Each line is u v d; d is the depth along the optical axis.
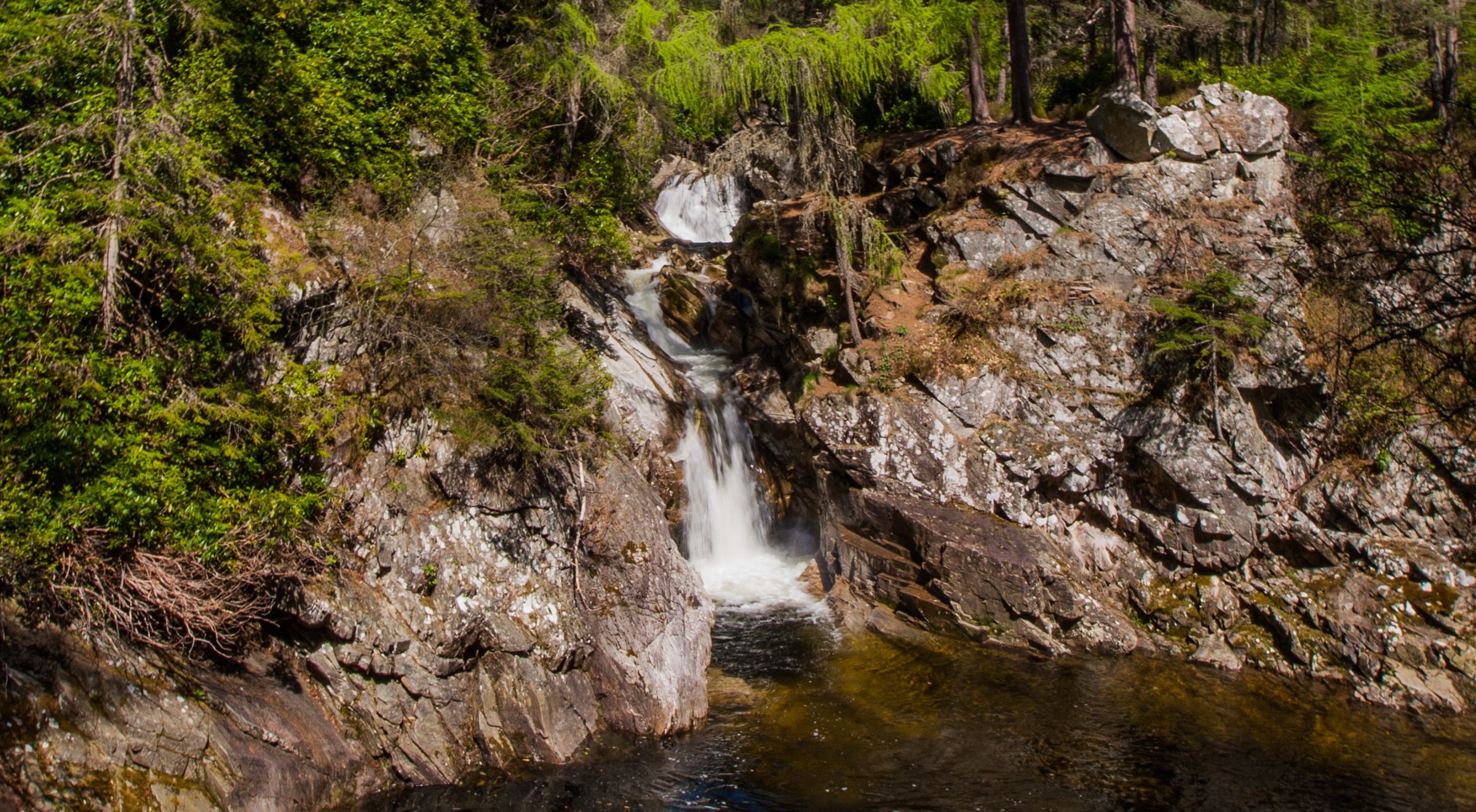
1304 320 16.55
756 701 12.41
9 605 7.97
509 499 11.98
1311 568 15.11
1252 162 18.75
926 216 20.84
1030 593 14.41
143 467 9.05
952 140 22.02
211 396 10.22
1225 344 16.08
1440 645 13.35
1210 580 15.20
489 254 13.05
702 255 23.92
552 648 11.21
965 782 10.54
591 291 19.11
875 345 17.69
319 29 13.94
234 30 12.31
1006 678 13.37
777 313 19.38
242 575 9.43
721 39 20.20
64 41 10.09
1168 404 16.06
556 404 12.89
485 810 9.65
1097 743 11.60
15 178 9.84
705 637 13.55
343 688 10.12
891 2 18.02
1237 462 15.53
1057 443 16.09
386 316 11.77
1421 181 9.85
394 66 14.45
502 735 10.75
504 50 18.36
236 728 8.80
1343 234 16.17
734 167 17.91
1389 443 15.45
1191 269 17.67
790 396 18.50
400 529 11.10
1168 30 25.11
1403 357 10.14
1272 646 14.25
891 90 24.66
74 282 9.09
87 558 8.54
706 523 17.34
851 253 19.11
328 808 9.29
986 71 27.45
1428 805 10.37
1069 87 27.25
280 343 11.19
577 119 17.77
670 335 20.45
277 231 11.74
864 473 16.39
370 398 11.51
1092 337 16.95
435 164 14.29
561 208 18.31
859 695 12.68
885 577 15.59
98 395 9.02
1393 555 14.64
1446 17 19.81
